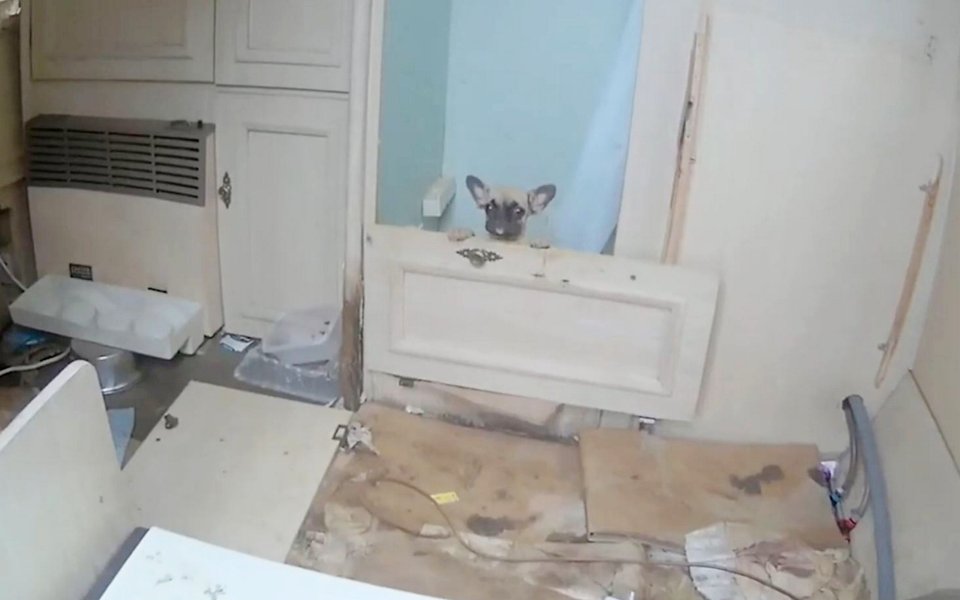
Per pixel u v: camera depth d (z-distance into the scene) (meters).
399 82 2.07
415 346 2.19
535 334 2.12
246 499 1.96
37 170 2.43
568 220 2.15
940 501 1.69
